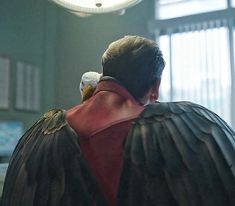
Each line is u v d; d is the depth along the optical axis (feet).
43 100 18.70
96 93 3.03
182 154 2.58
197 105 2.92
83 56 19.43
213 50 17.56
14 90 17.15
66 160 2.76
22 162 2.96
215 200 2.47
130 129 2.73
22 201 2.80
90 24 19.44
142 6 18.92
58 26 19.93
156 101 3.04
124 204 2.55
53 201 2.69
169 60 18.22
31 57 18.22
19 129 16.63
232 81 17.15
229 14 17.37
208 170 2.54
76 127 2.88
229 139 2.71
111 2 5.16
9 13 17.28
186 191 2.49
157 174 2.54
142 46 3.00
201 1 18.08
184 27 18.15
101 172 2.69
